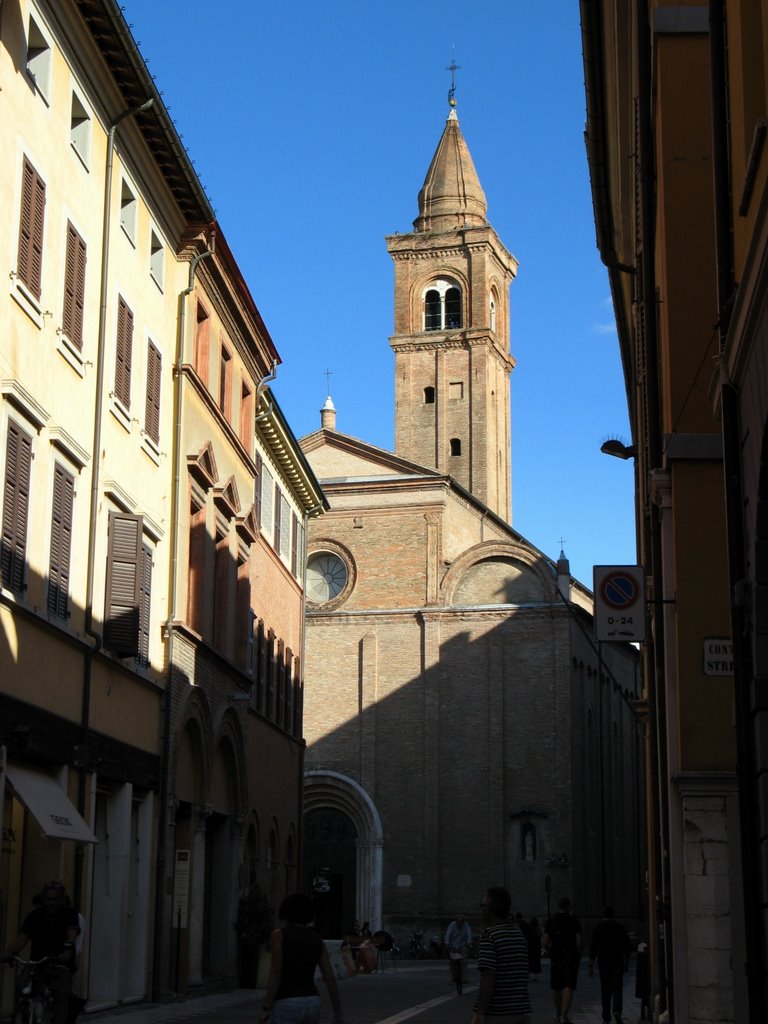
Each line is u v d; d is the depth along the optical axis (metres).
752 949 14.85
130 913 28.41
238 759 38.00
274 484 46.44
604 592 22.08
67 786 24.20
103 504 26.67
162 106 27.91
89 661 25.27
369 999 36.09
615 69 25.22
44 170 23.33
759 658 14.47
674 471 19.39
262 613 43.44
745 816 14.98
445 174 102.12
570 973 25.97
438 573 73.44
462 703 71.75
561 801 69.50
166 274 31.84
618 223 30.47
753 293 12.37
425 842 70.38
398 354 98.00
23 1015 16.36
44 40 23.30
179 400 32.25
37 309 22.80
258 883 42.09
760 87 13.67
